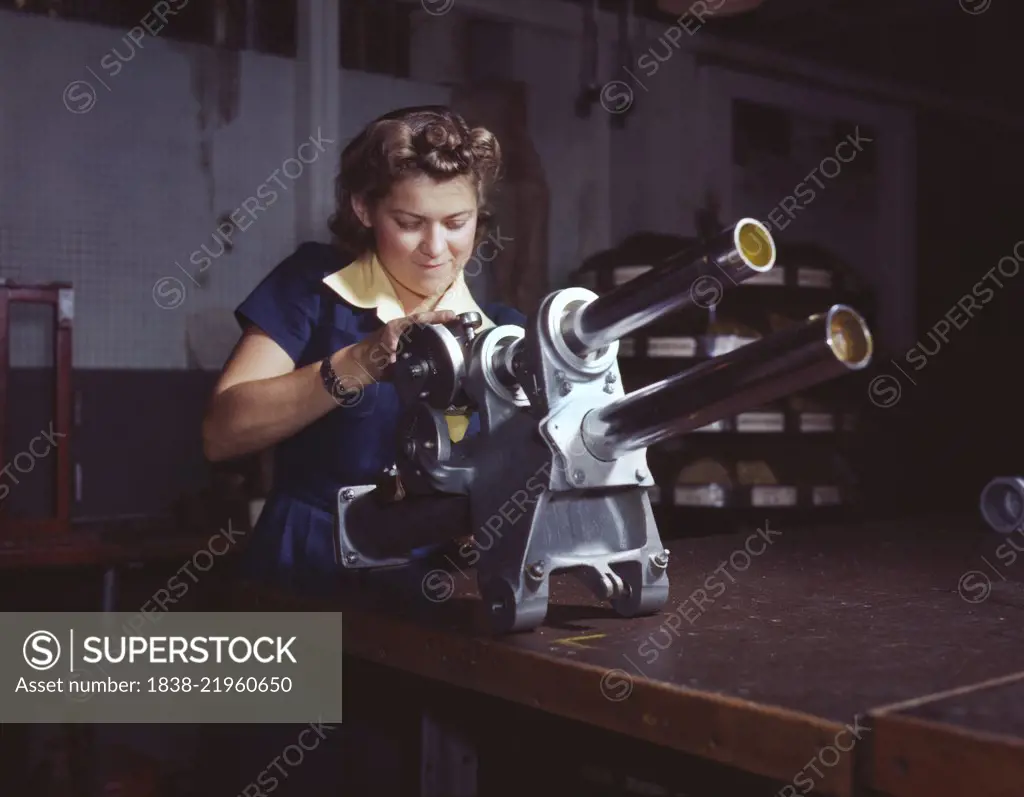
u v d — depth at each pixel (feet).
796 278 9.80
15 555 8.81
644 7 13.17
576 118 13.08
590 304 3.13
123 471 10.64
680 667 2.78
